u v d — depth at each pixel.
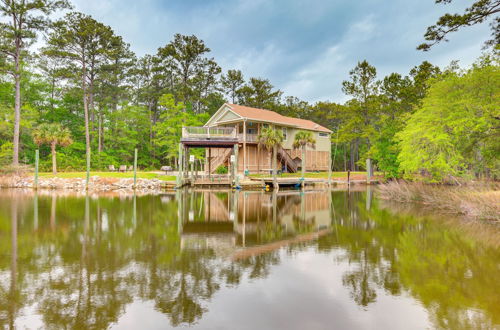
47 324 4.12
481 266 6.70
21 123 34.03
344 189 29.84
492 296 5.10
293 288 5.44
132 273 6.14
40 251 7.69
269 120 36.06
